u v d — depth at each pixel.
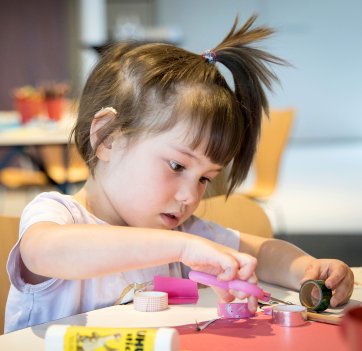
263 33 1.26
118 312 1.06
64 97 4.96
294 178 7.95
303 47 12.05
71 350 0.78
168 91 1.12
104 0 11.73
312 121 12.20
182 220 1.18
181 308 1.08
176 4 12.00
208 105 1.11
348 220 5.54
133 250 0.97
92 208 1.23
